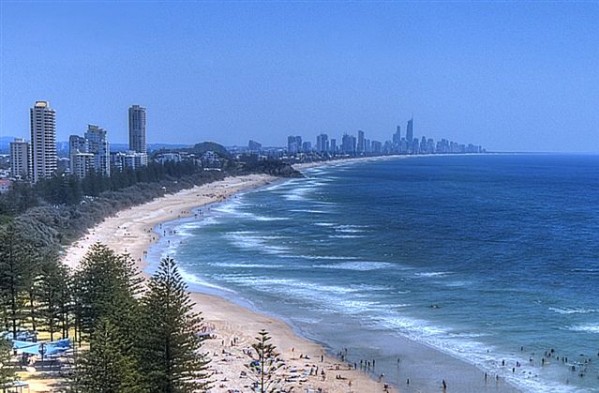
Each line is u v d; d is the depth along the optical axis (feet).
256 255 359.46
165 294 142.51
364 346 210.79
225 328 228.22
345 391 174.81
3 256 204.13
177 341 139.64
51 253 283.79
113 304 170.60
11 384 150.82
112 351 122.11
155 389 137.39
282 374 185.37
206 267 328.90
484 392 174.40
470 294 270.87
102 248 246.27
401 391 175.63
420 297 266.77
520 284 288.71
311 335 221.87
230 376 182.60
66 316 205.98
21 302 211.00
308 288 284.20
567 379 181.98
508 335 218.59
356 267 325.62
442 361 196.85
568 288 281.33
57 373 170.71
